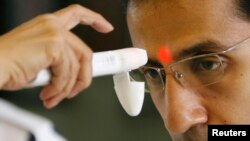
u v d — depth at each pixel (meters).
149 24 1.39
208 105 1.38
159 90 1.47
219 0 1.30
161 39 1.37
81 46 1.11
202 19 1.31
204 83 1.36
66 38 1.10
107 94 2.91
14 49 1.09
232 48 1.32
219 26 1.31
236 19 1.31
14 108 1.35
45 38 1.09
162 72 1.40
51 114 2.86
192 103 1.37
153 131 2.76
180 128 1.37
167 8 1.35
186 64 1.36
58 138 1.49
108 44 2.46
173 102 1.37
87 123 2.91
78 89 1.14
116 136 2.87
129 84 1.33
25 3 2.84
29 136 1.31
